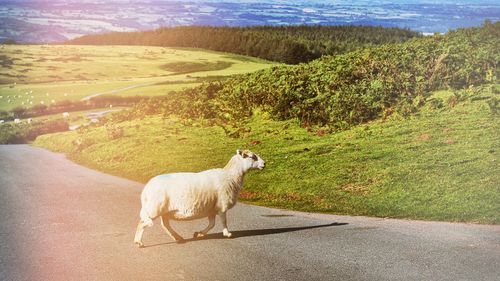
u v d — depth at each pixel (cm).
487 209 1781
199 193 1298
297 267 1191
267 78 4547
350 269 1180
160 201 1260
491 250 1327
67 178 2948
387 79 3475
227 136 3609
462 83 3338
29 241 1435
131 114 5244
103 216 1805
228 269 1171
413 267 1191
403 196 2030
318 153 2791
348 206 1997
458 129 2684
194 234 1431
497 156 2250
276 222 1723
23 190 2478
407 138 2719
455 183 2062
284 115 3731
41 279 1105
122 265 1197
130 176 3047
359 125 3167
